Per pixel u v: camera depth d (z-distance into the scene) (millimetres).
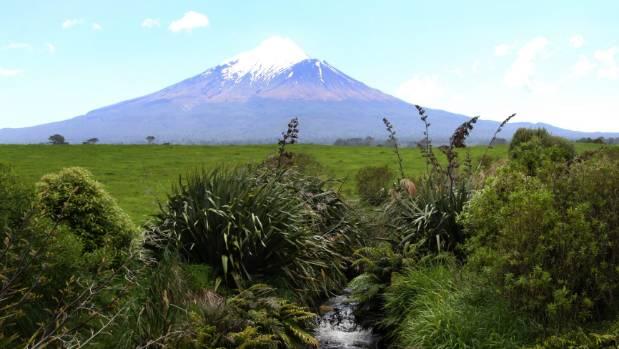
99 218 8406
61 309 4586
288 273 9648
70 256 6238
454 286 8156
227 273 9281
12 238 4590
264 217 9633
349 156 47375
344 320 9750
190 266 8914
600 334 5953
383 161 42281
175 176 33062
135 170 36219
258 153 50938
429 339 7008
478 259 6977
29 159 41375
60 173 8555
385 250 10375
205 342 6844
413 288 8875
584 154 11352
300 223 10570
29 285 5613
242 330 7395
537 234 6367
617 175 6500
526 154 11164
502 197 7566
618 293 6578
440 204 10664
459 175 12562
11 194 6484
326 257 11180
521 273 6488
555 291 6070
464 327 6852
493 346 6453
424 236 10469
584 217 6359
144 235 9539
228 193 10133
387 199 17469
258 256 9438
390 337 8688
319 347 8570
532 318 6629
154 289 7594
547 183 7375
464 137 11539
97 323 6242
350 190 23031
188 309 7375
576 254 6156
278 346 7957
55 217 7809
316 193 13695
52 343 5277
